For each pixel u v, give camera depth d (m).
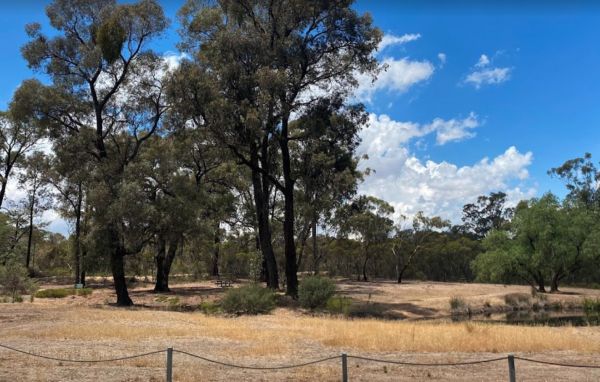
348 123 33.88
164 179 31.08
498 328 18.73
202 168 44.09
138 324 20.08
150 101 32.34
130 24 30.72
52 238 77.06
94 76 31.22
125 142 32.62
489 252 46.53
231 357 13.38
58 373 11.57
